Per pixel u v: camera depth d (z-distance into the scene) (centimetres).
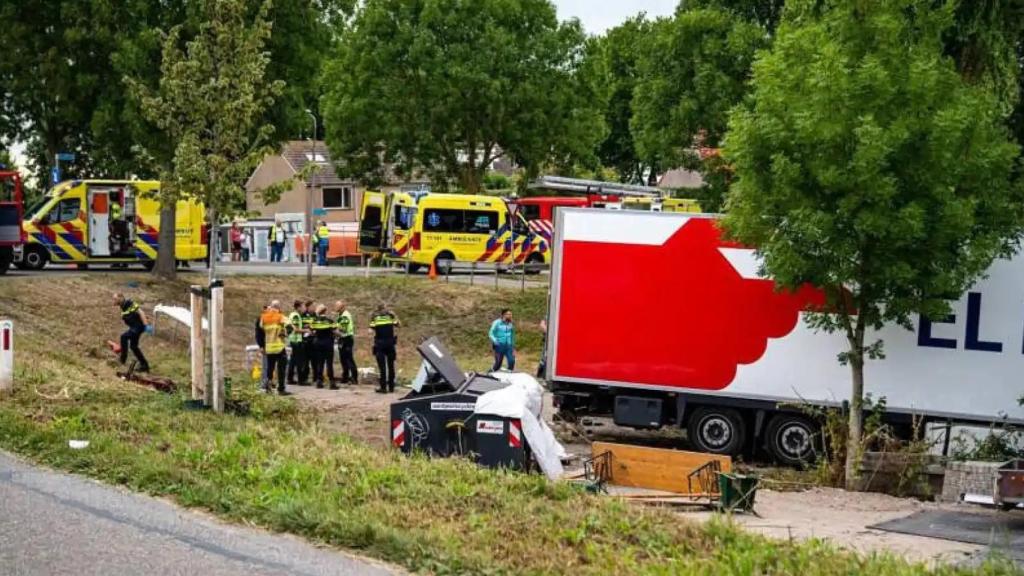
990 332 1795
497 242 4359
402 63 5334
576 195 5681
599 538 1012
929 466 1622
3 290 2894
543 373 2091
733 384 1931
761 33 3027
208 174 2417
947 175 1571
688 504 1395
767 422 1933
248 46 2395
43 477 1197
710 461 1495
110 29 3294
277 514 1030
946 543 1193
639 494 1447
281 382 2486
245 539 984
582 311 2008
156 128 3291
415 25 5300
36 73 3444
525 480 1263
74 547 946
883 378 1842
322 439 1480
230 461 1252
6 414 1464
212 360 1717
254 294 3550
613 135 7875
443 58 5184
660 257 1969
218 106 2384
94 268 3844
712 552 991
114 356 2639
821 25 1714
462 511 1088
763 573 927
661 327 1967
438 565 902
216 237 2511
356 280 3831
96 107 3431
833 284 1664
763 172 1667
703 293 1945
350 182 6925
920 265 1616
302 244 5519
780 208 1653
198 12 3181
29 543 955
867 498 1552
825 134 1570
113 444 1320
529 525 1034
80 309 2978
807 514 1394
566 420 2073
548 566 903
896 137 1545
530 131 5284
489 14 5238
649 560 951
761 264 1819
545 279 4288
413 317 3600
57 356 2188
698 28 3080
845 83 1578
